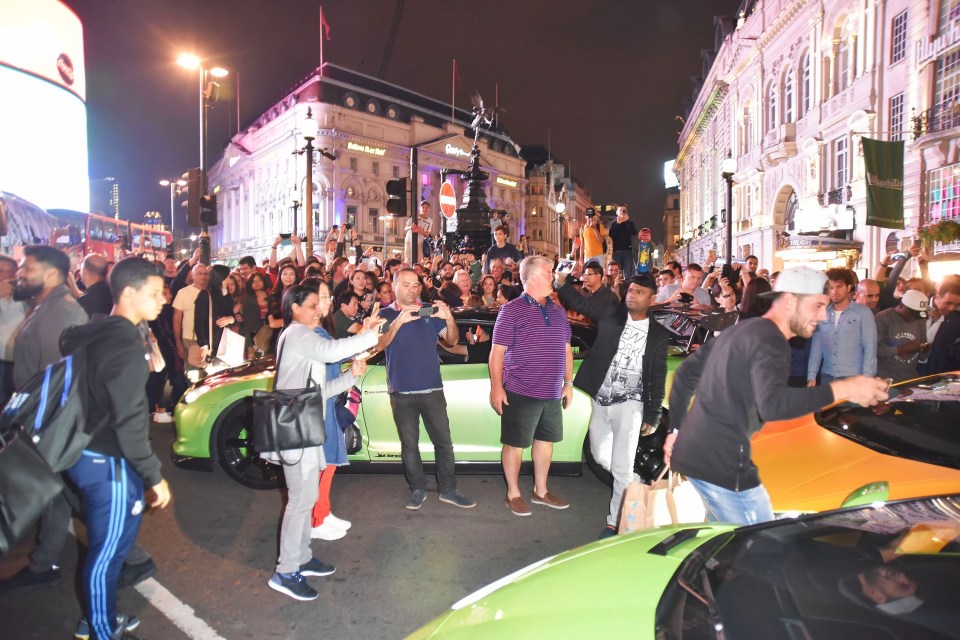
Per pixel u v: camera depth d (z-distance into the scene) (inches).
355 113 3070.9
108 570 114.0
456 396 212.8
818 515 89.7
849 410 171.9
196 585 152.1
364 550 171.9
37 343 155.6
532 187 4377.5
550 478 231.0
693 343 239.9
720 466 111.9
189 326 315.0
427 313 186.5
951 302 237.5
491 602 83.1
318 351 143.8
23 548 169.2
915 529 80.2
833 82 1058.1
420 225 550.0
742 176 1513.3
